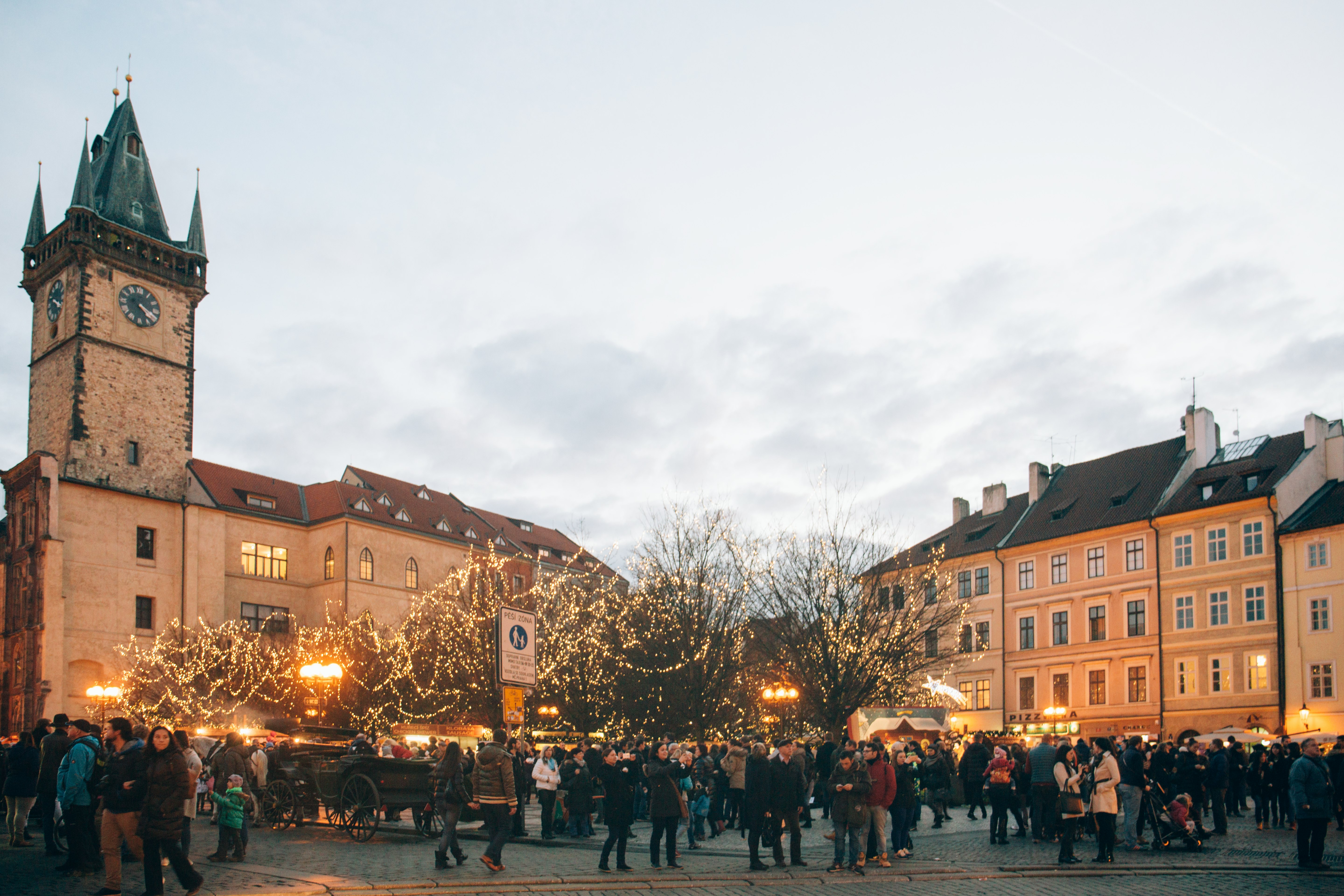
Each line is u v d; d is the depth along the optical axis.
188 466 74.75
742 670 49.84
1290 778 19.34
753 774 19.11
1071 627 62.12
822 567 47.56
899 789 20.77
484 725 58.16
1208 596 55.75
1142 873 18.56
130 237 73.75
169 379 74.62
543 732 52.59
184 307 76.38
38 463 65.75
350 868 17.58
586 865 18.91
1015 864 19.67
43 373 72.81
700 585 49.19
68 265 71.88
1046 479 69.00
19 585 67.19
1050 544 63.84
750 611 49.00
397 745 25.38
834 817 18.72
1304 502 53.78
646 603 51.03
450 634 61.84
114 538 68.38
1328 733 49.94
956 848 22.48
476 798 17.83
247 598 74.31
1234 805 31.34
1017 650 64.94
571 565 92.56
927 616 55.09
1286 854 21.25
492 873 17.27
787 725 51.12
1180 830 21.77
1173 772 24.77
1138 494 61.66
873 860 20.08
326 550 77.06
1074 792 19.83
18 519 68.50
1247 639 53.78
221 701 63.62
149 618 69.25
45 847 18.73
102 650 66.44
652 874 17.94
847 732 42.66
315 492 81.12
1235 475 56.50
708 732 47.94
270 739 28.02
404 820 27.98
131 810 13.63
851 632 45.97
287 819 24.39
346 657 63.09
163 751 13.59
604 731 52.38
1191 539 56.97
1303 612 51.75
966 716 66.31
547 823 23.73
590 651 54.81
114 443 70.69
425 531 82.00
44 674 63.34
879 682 46.34
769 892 16.42
